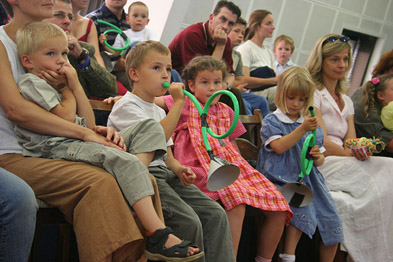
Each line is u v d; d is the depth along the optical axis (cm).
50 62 157
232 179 157
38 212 143
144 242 144
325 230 211
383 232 226
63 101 160
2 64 153
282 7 495
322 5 520
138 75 183
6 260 120
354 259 218
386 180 230
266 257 198
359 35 575
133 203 137
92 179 137
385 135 285
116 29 270
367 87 294
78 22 267
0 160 151
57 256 178
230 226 182
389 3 564
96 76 213
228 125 217
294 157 219
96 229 132
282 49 410
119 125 176
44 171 143
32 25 158
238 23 338
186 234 157
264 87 361
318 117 260
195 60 214
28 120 149
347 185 236
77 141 151
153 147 155
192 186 181
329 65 264
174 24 412
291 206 206
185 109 208
